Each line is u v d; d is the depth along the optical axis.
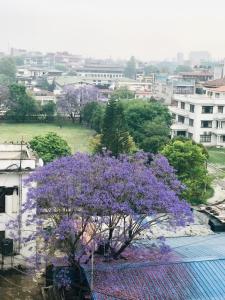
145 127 62.62
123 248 24.83
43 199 24.67
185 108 79.75
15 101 94.38
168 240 28.66
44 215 25.23
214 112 75.56
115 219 25.41
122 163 26.36
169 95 121.56
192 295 21.53
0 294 25.94
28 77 178.38
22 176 28.20
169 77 162.50
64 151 53.31
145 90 139.25
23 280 27.50
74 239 24.33
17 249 28.27
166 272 23.00
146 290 21.61
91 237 24.36
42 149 52.50
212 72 158.12
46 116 96.12
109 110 54.25
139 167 26.41
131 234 24.98
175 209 24.47
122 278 22.36
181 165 43.69
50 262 25.58
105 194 23.69
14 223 27.52
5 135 78.19
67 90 97.81
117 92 119.81
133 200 24.42
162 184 25.62
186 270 23.31
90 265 23.48
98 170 25.19
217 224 32.03
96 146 53.44
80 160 26.16
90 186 24.09
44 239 24.97
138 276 22.58
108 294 21.12
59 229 23.02
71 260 23.98
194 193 43.34
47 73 193.62
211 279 22.77
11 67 179.88
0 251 28.34
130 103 74.56
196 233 31.06
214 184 52.00
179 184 28.72
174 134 77.31
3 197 28.36
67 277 23.59
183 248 27.11
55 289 25.16
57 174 25.06
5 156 32.47
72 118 96.31
